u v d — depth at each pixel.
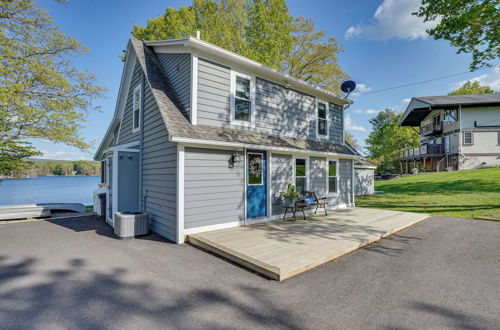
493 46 8.80
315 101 9.80
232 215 6.58
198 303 2.98
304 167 8.96
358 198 14.45
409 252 4.81
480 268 3.99
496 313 2.69
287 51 18.17
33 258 4.61
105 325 2.55
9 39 9.88
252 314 2.72
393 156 32.38
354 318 2.60
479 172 16.95
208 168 6.10
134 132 8.45
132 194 7.49
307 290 3.26
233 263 4.34
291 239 5.32
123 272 3.95
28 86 10.37
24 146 12.12
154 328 2.50
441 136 23.34
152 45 7.79
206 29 16.39
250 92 7.46
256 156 7.31
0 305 2.96
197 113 6.22
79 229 7.13
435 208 9.89
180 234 5.55
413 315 2.66
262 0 16.80
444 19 8.98
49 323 2.60
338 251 4.54
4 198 19.56
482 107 20.66
